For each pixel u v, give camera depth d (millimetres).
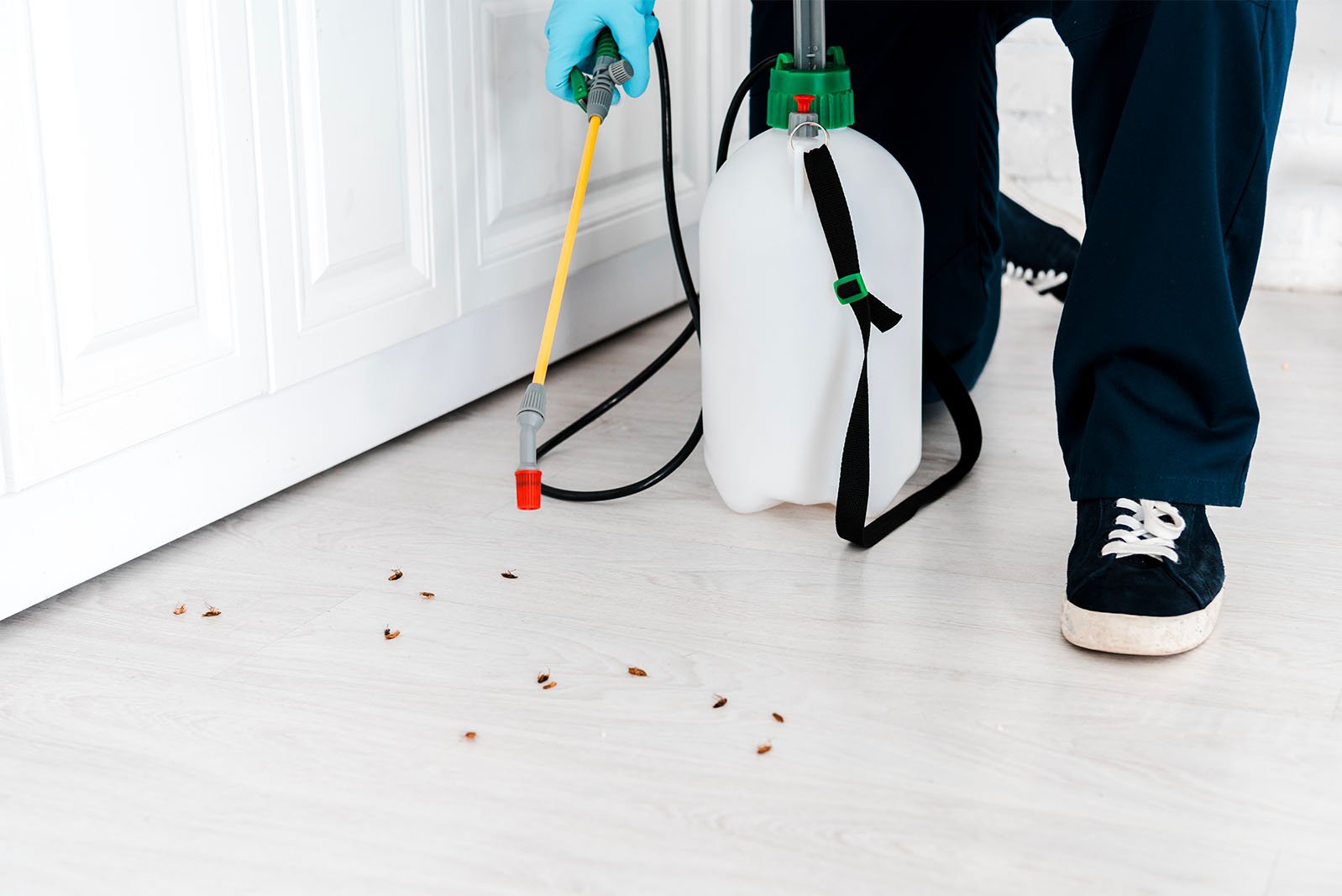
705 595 1082
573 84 1230
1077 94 1045
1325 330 1820
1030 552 1154
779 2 1403
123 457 1090
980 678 946
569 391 1601
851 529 1124
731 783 823
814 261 1114
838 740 869
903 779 824
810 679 947
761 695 925
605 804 804
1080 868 738
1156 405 990
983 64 1425
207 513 1186
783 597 1075
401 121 1310
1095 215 996
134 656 994
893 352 1173
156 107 1044
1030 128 2104
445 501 1283
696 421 1494
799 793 812
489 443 1438
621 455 1397
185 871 748
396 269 1338
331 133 1217
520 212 1507
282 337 1203
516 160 1479
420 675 960
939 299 1458
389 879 738
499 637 1018
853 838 767
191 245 1100
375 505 1276
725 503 1264
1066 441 1067
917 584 1097
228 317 1143
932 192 1434
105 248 1019
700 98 1859
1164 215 960
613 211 1683
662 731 882
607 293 1766
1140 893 717
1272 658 967
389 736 881
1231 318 970
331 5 1193
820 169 1068
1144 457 992
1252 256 1019
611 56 1208
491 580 1114
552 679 953
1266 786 812
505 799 810
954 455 1381
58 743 879
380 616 1053
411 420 1431
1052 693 924
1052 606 1056
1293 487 1281
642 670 958
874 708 907
